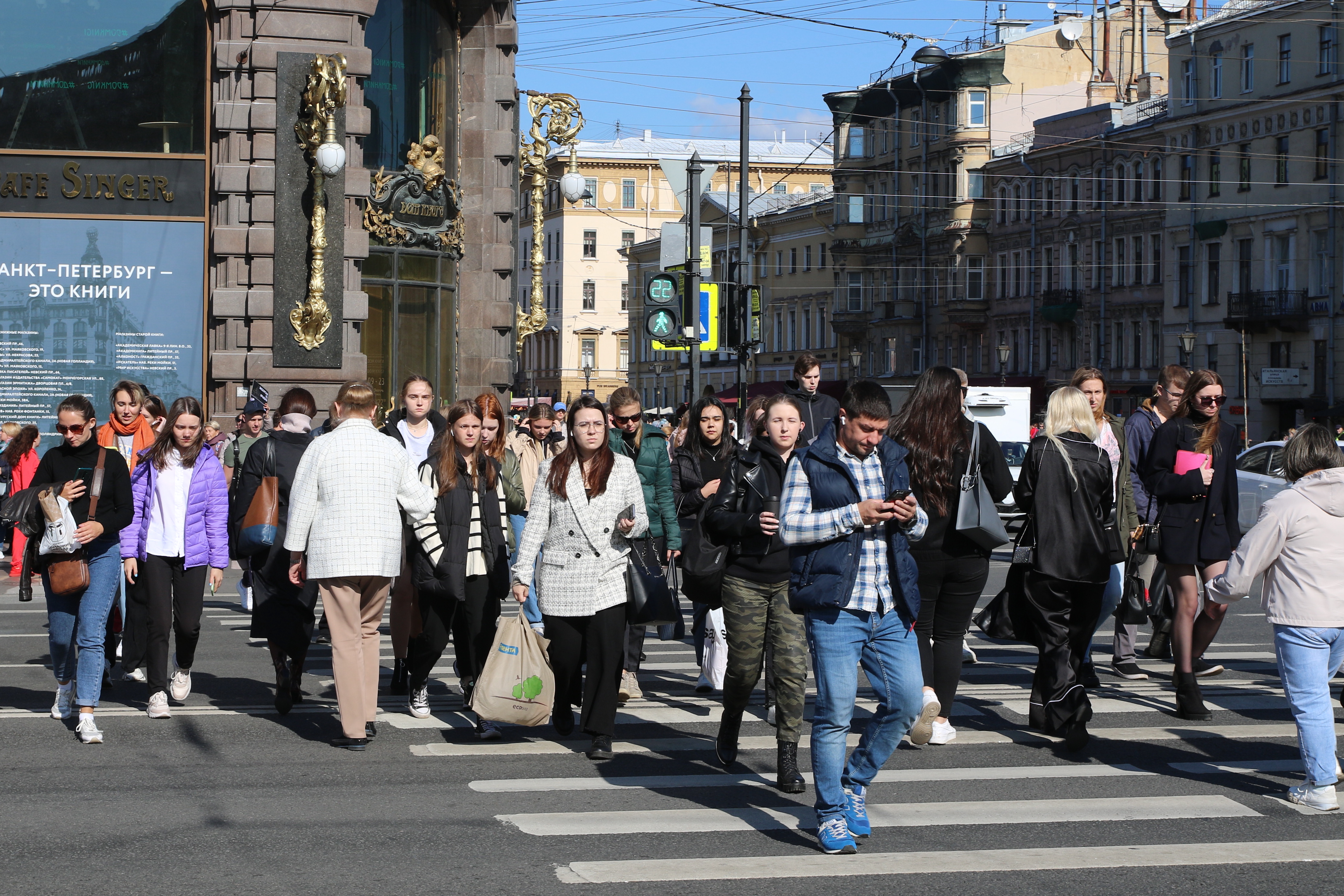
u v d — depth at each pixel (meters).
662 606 9.34
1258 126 61.50
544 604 9.39
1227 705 11.16
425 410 11.93
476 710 9.56
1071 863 7.01
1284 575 8.27
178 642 11.09
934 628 9.39
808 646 8.58
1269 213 60.94
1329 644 8.24
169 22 25.97
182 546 10.72
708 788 8.51
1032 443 9.45
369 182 26.36
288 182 25.56
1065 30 79.50
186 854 7.02
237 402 25.62
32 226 25.75
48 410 25.83
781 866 6.91
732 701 8.93
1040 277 74.81
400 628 11.45
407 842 7.27
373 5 26.25
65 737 9.81
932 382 9.06
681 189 20.88
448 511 10.24
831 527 7.07
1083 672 11.67
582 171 123.25
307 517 9.49
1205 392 10.49
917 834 7.52
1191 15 77.06
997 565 24.92
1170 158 66.06
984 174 79.25
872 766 7.42
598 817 7.81
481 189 29.61
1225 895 6.55
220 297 25.55
